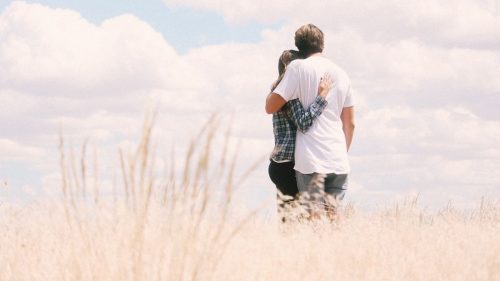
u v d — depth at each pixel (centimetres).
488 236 452
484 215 556
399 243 422
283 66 575
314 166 528
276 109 542
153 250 296
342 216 482
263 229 386
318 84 536
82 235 314
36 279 330
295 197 540
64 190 309
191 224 290
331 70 544
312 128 534
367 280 354
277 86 543
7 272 341
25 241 369
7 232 379
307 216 455
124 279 295
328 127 537
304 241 398
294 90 538
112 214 316
